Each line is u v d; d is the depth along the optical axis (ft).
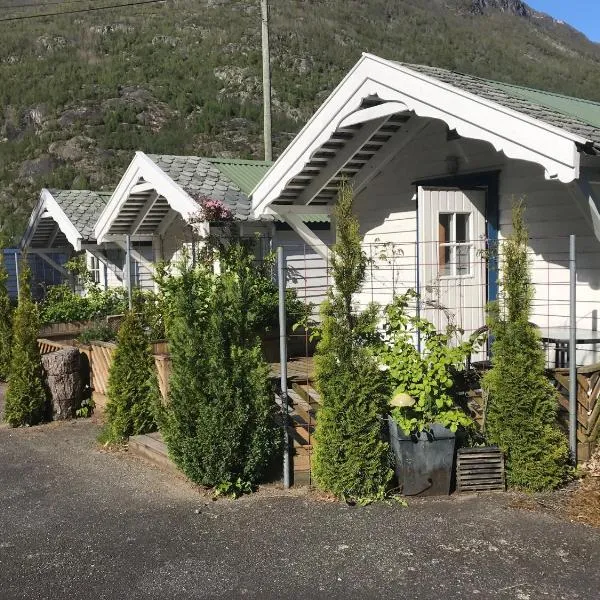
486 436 19.44
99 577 14.62
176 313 20.92
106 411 25.64
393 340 19.57
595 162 20.44
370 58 24.88
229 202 38.11
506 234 26.21
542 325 25.21
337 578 14.21
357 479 18.22
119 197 43.11
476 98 21.53
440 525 16.63
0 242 39.17
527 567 14.38
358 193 32.07
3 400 34.22
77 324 42.75
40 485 21.04
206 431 19.01
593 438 19.89
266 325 33.55
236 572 14.64
